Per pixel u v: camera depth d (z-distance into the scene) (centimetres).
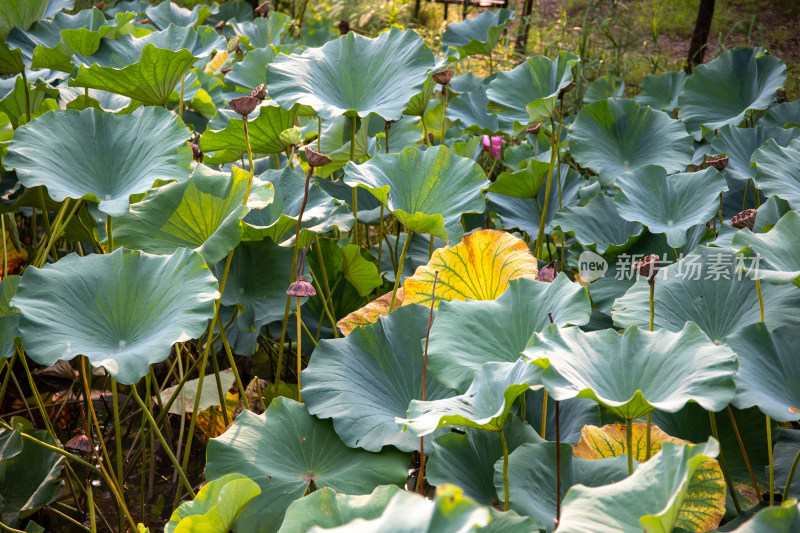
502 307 216
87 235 279
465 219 372
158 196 241
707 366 158
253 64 397
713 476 179
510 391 158
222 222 227
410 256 324
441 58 354
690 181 285
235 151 302
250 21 586
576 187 356
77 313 194
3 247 307
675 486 129
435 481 183
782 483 192
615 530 130
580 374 163
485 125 430
